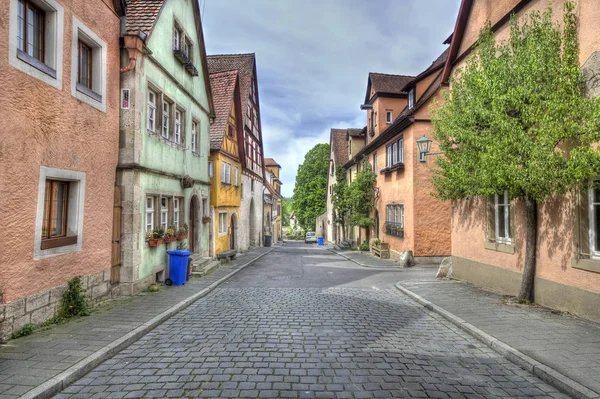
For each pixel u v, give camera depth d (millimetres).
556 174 6246
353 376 4426
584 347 5312
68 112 6770
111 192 8398
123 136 8914
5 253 5340
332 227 40469
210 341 5691
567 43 6820
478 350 5496
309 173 49188
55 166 6406
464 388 4207
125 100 8922
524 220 8664
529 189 6785
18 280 5578
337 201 28766
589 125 5918
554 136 6234
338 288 10727
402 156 18359
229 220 21078
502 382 4402
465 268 11445
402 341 5840
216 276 12508
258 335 6000
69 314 6699
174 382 4219
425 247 16859
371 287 11078
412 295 9328
